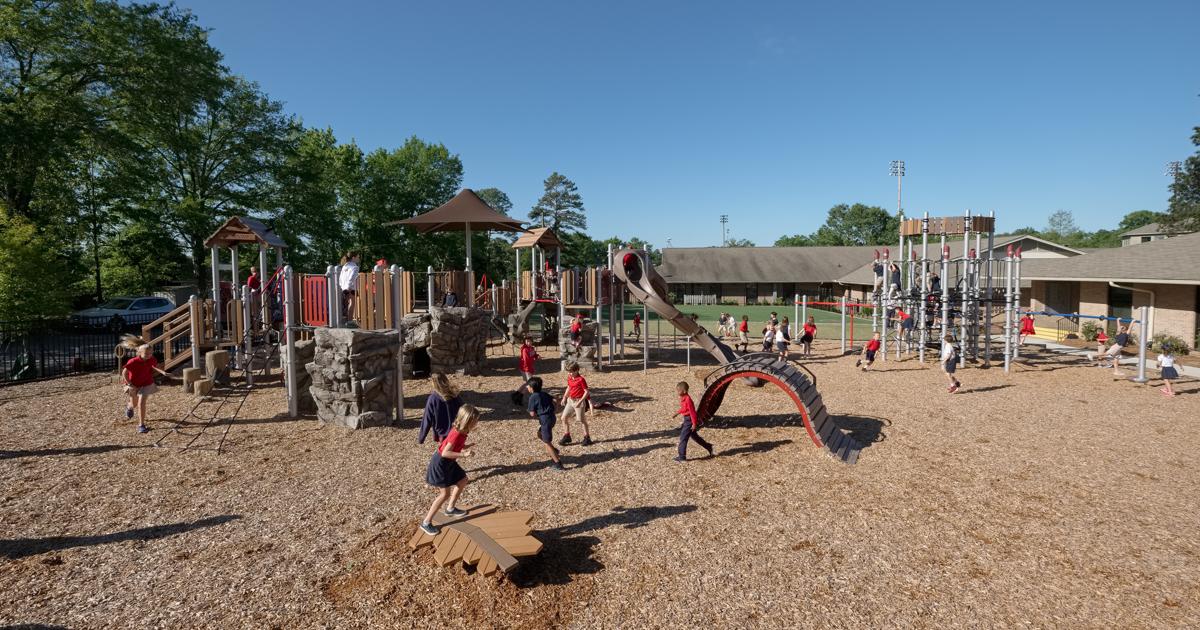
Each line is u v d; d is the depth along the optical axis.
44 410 12.03
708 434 10.78
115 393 13.70
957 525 6.82
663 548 6.23
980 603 5.20
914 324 20.66
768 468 8.84
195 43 28.59
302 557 5.95
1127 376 16.59
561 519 6.96
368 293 11.29
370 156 52.72
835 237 113.81
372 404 11.05
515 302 24.16
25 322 17.66
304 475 8.36
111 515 6.97
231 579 5.52
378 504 7.32
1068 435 10.60
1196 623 4.87
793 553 6.14
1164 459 9.20
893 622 4.91
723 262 62.53
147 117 27.69
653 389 14.95
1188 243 22.97
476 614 4.99
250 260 36.19
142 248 31.12
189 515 6.98
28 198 26.31
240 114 32.06
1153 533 6.57
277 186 33.91
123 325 27.27
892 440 10.34
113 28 25.58
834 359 20.75
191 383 13.76
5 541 6.29
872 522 6.91
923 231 19.58
